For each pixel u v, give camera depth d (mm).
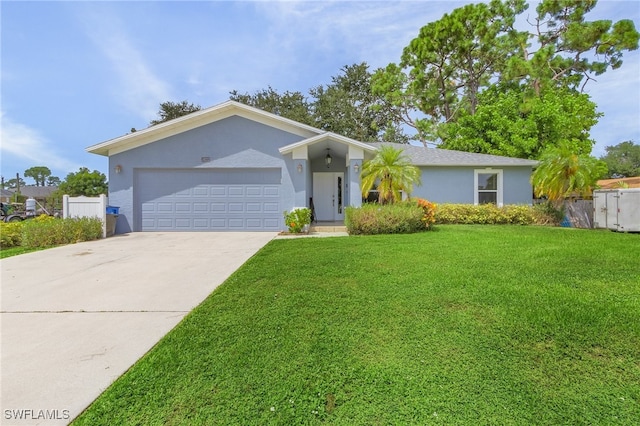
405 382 2473
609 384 2432
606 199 11719
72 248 8820
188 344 3092
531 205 14023
